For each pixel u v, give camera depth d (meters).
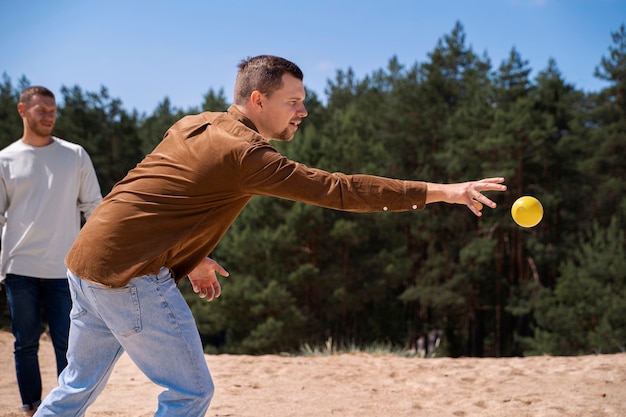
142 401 5.30
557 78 37.84
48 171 4.50
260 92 2.94
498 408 5.03
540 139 33.03
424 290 32.09
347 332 31.98
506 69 37.19
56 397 3.02
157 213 2.78
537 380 6.07
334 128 32.94
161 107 48.06
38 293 4.50
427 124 37.41
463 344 35.56
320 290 28.17
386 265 29.77
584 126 38.03
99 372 3.05
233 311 25.55
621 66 37.12
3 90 37.44
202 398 2.84
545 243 33.66
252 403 5.21
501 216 32.91
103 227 2.78
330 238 28.02
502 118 33.84
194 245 2.96
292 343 25.70
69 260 2.86
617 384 5.82
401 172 38.12
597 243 28.81
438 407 5.11
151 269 2.79
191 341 2.86
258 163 2.72
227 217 2.94
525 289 31.67
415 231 33.28
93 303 2.85
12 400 5.25
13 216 4.47
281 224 27.58
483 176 33.06
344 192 2.75
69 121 34.59
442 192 2.79
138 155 36.66
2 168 4.44
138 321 2.80
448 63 41.34
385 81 53.34
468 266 32.59
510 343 34.41
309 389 5.82
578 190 35.59
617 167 36.47
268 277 27.02
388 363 7.17
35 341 4.50
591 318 27.02
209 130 2.83
